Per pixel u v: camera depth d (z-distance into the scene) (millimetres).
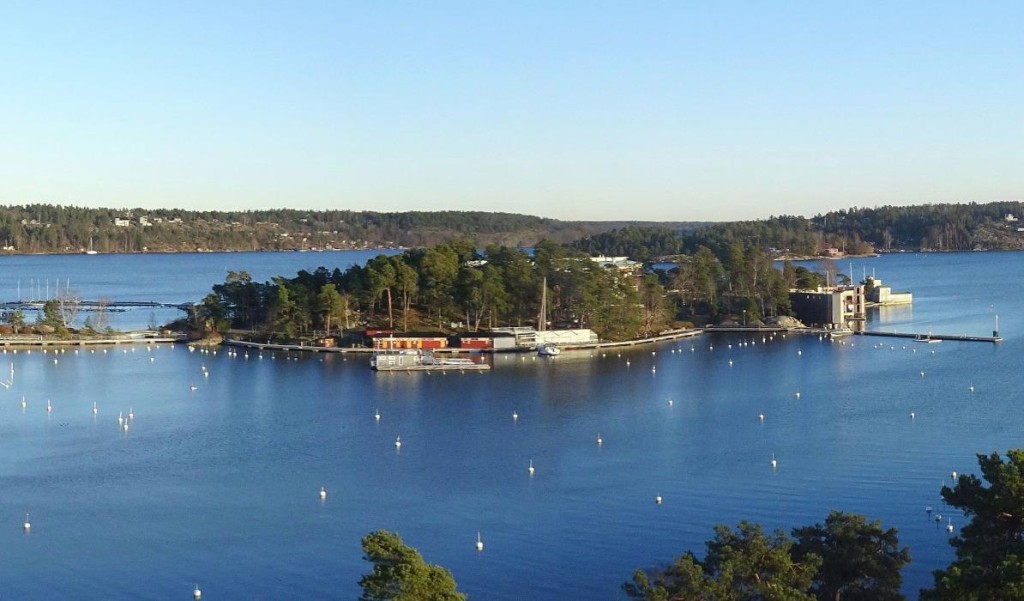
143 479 162375
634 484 156000
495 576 121688
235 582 121250
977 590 78812
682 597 90562
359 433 193375
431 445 183125
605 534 134625
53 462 172750
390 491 154750
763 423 196750
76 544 133500
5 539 135375
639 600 100625
